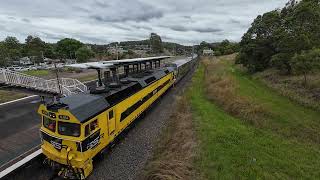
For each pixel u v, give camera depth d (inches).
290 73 1396.4
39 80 939.3
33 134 652.1
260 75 1633.9
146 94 861.8
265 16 1744.6
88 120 452.4
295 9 1563.7
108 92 596.1
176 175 462.3
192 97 1163.3
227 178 470.0
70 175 460.1
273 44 1603.1
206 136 669.3
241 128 750.5
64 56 4069.9
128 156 581.3
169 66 1549.0
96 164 537.3
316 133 700.0
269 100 1050.7
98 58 3572.8
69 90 944.3
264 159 546.0
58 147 450.0
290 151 594.2
